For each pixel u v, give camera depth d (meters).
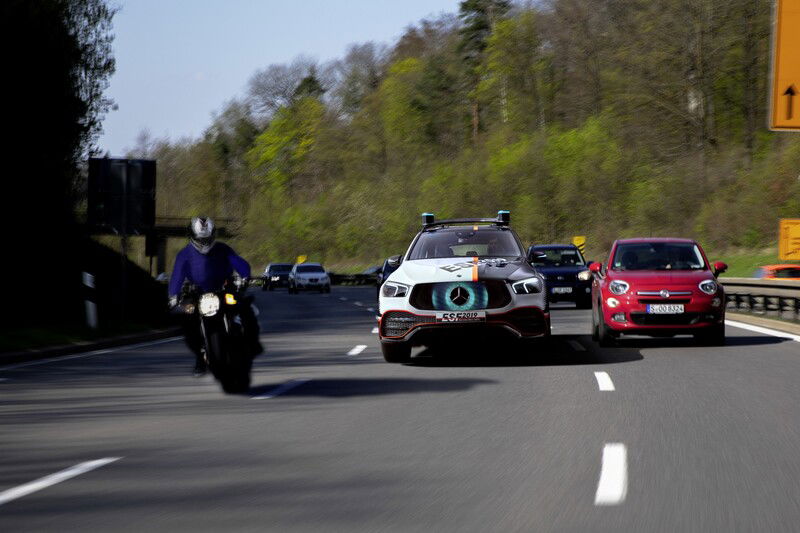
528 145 81.31
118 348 20.89
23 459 8.41
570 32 84.00
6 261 28.05
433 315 15.71
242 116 135.25
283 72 124.31
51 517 6.44
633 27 70.06
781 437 9.20
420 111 105.50
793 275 31.70
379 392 12.68
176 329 25.73
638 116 71.88
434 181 93.19
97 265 33.72
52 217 30.91
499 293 15.72
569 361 16.31
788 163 60.94
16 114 28.39
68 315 26.72
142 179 24.89
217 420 10.48
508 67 89.12
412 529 6.09
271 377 14.61
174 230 87.69
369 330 25.52
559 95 88.75
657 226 69.06
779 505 6.64
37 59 28.62
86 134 31.69
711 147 68.38
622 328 18.33
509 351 18.36
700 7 65.50
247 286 12.59
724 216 63.69
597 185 74.69
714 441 9.02
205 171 137.50
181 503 6.79
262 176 127.00
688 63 66.50
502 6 102.19
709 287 18.41
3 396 12.67
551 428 9.80
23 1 28.06
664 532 5.99
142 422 10.40
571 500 6.80
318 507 6.64
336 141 116.50
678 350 18.03
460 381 13.77
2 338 19.33
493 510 6.54
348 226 108.62
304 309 38.66
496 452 8.57
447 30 113.69
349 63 120.88
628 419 10.30
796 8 20.98
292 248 119.44
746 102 68.94
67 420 10.59
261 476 7.65
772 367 15.16
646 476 7.55
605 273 19.36
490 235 17.75
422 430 9.74
